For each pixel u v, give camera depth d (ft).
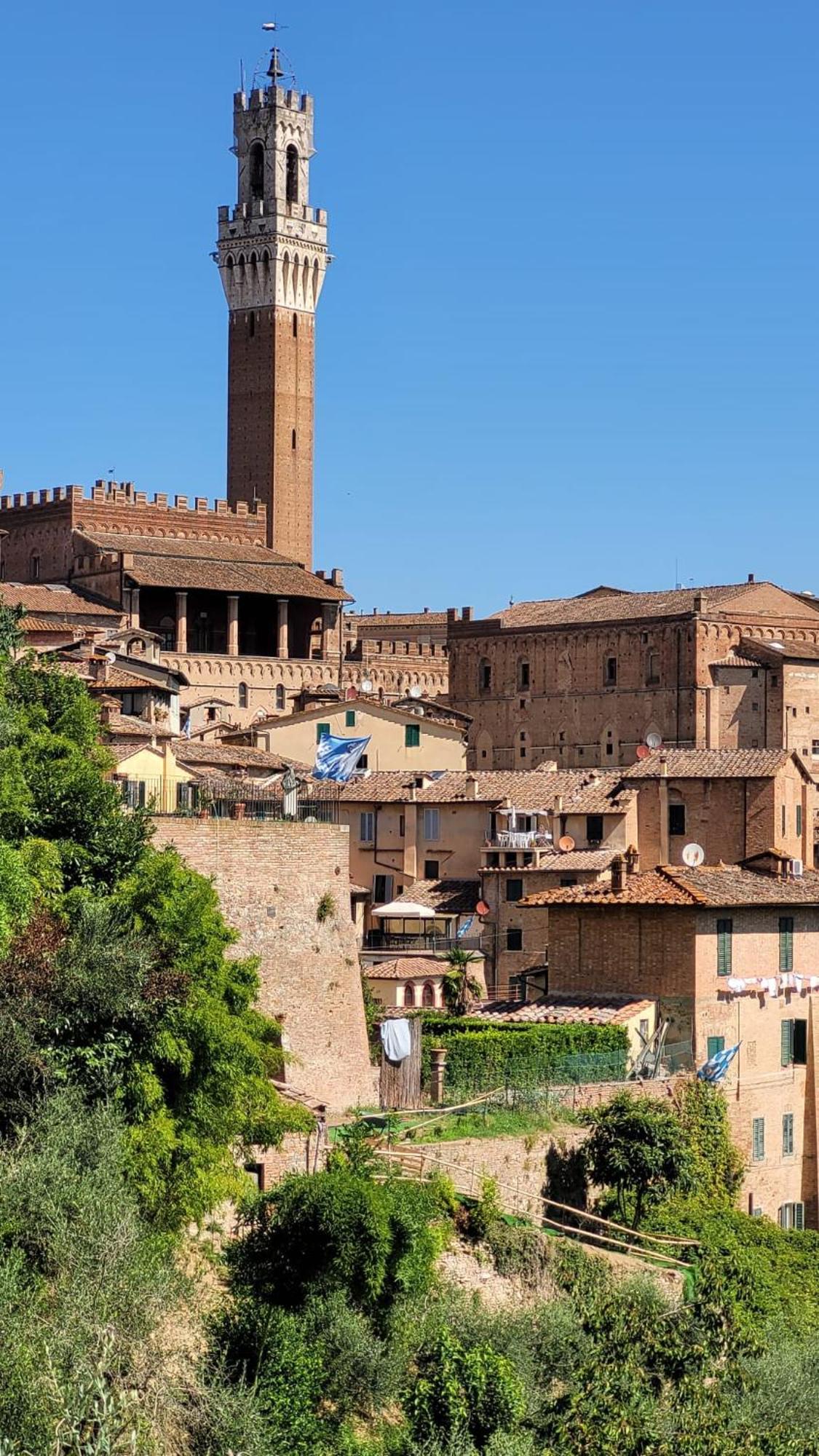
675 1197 528.22
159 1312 334.85
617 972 589.32
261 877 500.33
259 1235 386.73
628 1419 364.38
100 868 429.79
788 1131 602.44
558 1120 511.40
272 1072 462.60
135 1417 310.65
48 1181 337.31
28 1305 316.40
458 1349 372.58
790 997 607.78
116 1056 381.81
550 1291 438.40
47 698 487.61
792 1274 506.89
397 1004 648.79
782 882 624.59
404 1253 391.04
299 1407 354.95
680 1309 417.08
